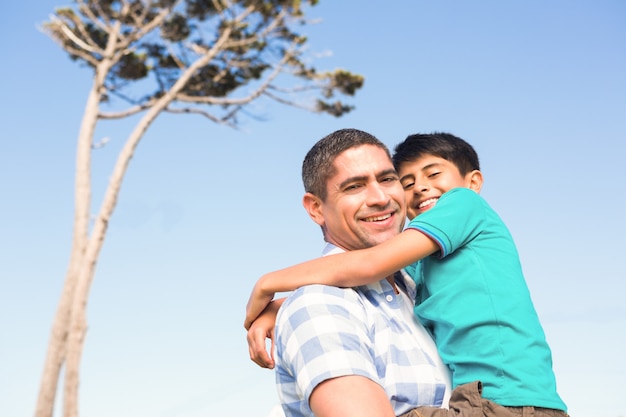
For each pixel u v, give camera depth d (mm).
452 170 2352
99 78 9766
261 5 10742
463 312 1684
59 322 8492
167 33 10805
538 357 1623
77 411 8273
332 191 1767
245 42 10781
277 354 1583
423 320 1783
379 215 1758
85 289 8648
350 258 1640
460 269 1737
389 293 1709
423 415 1520
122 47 10211
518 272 1762
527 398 1565
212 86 11336
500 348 1623
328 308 1504
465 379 1644
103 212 8820
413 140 2430
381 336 1571
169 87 11148
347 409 1333
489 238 1794
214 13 10859
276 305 1849
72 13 10109
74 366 8398
